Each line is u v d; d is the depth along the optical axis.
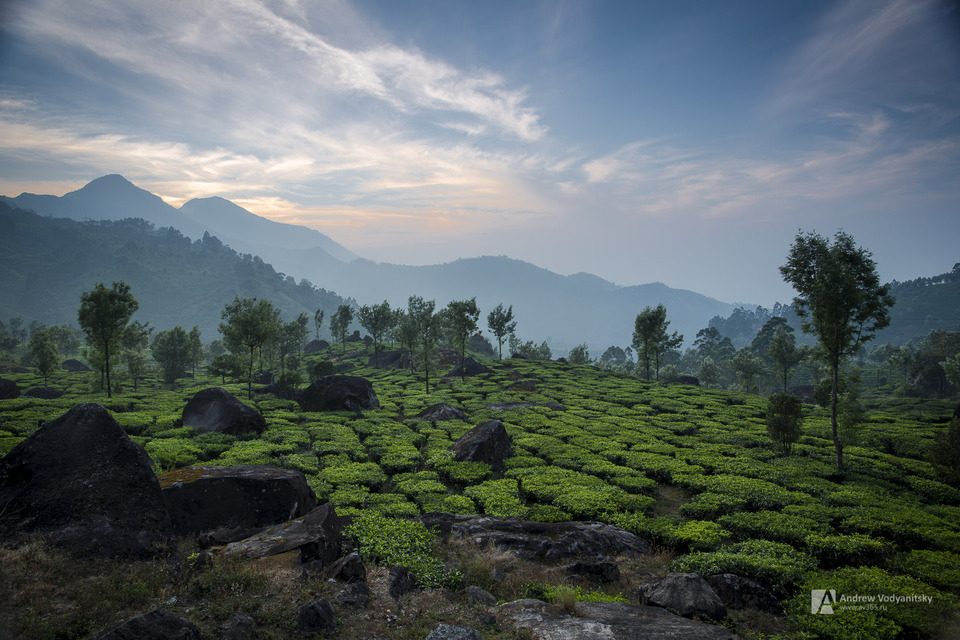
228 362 72.25
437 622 10.58
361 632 9.66
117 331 53.16
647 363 78.94
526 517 22.36
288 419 42.84
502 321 90.81
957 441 27.73
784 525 20.78
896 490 27.69
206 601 9.53
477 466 29.62
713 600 13.09
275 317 55.41
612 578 15.48
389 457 31.67
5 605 8.20
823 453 34.22
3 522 10.66
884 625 12.75
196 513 15.36
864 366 145.75
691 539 19.28
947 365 67.38
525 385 63.72
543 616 11.29
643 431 40.62
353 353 111.50
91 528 10.87
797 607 13.69
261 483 16.67
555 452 33.59
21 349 154.62
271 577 10.88
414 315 82.44
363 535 15.10
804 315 31.45
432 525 18.14
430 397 57.09
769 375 94.94
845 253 29.09
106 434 12.76
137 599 9.19
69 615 8.23
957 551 19.14
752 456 33.62
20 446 12.23
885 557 18.14
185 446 30.86
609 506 22.94
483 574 14.13
